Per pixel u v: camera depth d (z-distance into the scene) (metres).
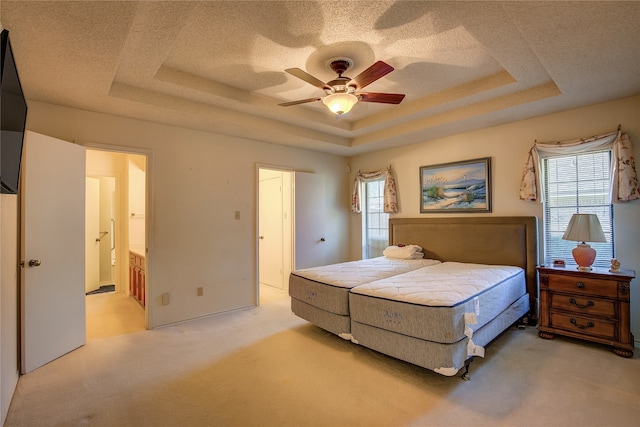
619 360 2.70
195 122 3.69
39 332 2.69
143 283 4.43
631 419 1.93
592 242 3.27
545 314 3.20
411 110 3.86
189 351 3.01
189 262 3.92
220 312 4.17
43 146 2.77
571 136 3.44
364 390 2.31
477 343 2.54
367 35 2.35
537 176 3.66
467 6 1.97
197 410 2.09
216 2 1.95
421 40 2.43
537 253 3.71
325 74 2.98
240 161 4.41
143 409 2.10
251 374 2.56
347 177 5.97
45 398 2.23
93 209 5.67
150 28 2.08
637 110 3.05
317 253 5.36
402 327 2.49
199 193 4.02
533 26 1.97
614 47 2.19
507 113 3.54
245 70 2.93
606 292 2.85
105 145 3.36
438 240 4.52
